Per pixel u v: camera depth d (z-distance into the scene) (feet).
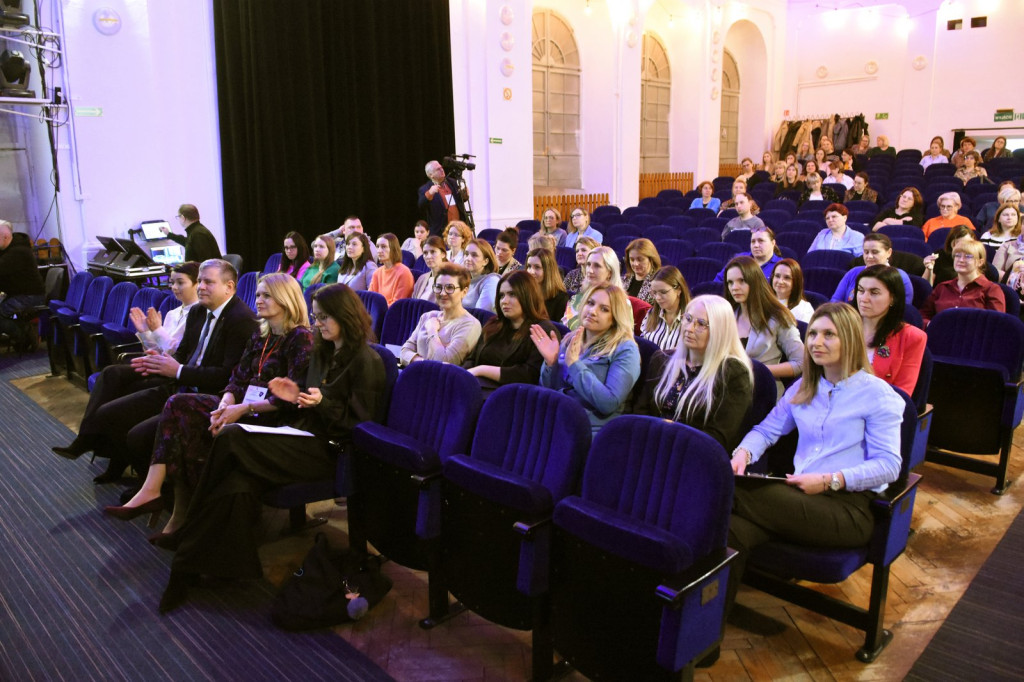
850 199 29.48
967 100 43.16
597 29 36.65
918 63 44.29
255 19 24.16
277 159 25.30
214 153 24.71
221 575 8.03
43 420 14.51
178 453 9.02
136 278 20.99
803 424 7.55
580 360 8.97
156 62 23.13
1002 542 9.28
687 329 7.88
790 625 7.73
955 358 11.02
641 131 41.70
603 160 37.86
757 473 7.89
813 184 28.04
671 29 42.32
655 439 6.19
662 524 5.98
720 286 12.63
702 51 41.78
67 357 16.97
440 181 23.89
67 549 9.55
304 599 7.78
